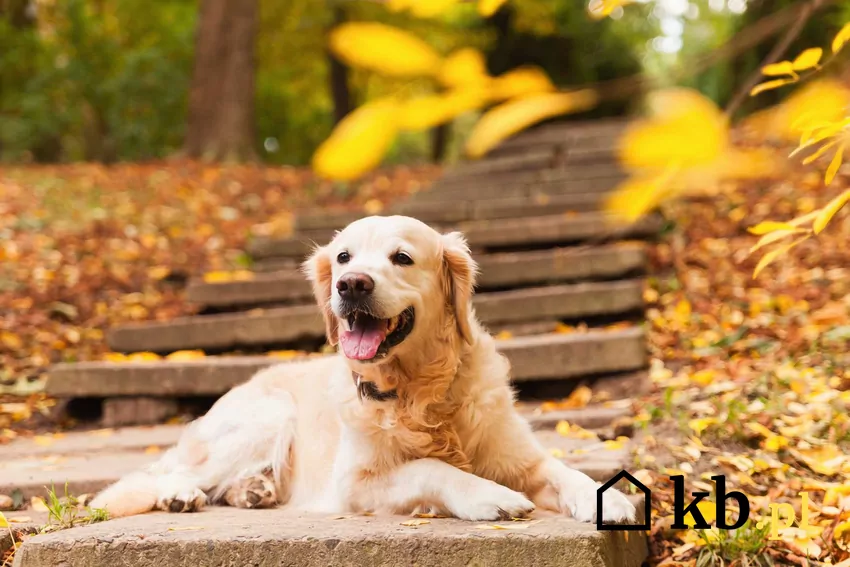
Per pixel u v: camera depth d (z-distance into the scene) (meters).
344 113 19.70
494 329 6.53
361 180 12.35
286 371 3.96
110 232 9.23
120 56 19.55
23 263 8.19
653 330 6.23
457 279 3.21
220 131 14.55
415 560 2.61
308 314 6.61
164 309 7.71
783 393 4.61
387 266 3.02
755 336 5.87
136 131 18.45
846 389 4.67
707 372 5.21
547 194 9.32
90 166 13.15
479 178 10.51
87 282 7.98
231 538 2.70
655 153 0.69
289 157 23.08
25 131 17.84
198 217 10.13
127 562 2.70
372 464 3.12
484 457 3.17
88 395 5.97
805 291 6.46
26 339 6.93
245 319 6.69
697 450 3.91
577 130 12.38
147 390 5.93
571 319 6.50
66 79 18.27
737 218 7.93
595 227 7.69
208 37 14.71
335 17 16.47
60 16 19.28
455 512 2.87
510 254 7.95
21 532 3.18
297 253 8.45
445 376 3.11
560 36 14.71
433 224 8.92
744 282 6.84
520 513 2.82
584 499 2.86
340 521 2.94
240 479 3.59
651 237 7.77
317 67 21.78
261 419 3.69
